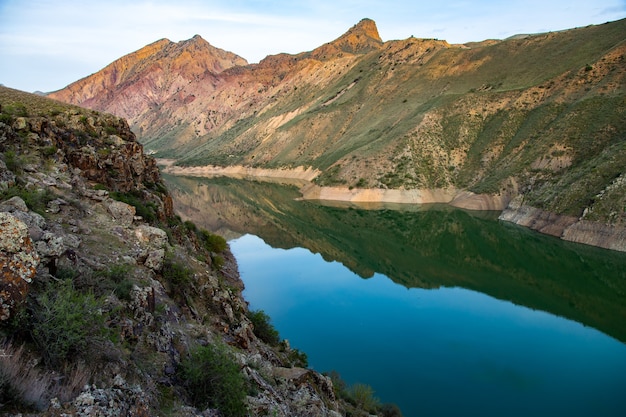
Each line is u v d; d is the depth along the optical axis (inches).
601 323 1656.0
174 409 337.4
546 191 3282.5
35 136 899.4
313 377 689.6
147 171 1412.4
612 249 2481.5
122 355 340.8
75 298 321.7
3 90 1371.8
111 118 1350.9
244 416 409.4
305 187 5359.3
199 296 688.4
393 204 4357.8
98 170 1029.2
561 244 2704.2
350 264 2481.5
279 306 1820.9
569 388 1198.9
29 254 297.9
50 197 636.7
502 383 1221.7
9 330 272.1
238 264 2417.6
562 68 5019.7
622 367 1311.5
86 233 592.1
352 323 1651.1
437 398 1144.8
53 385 261.3
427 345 1467.8
